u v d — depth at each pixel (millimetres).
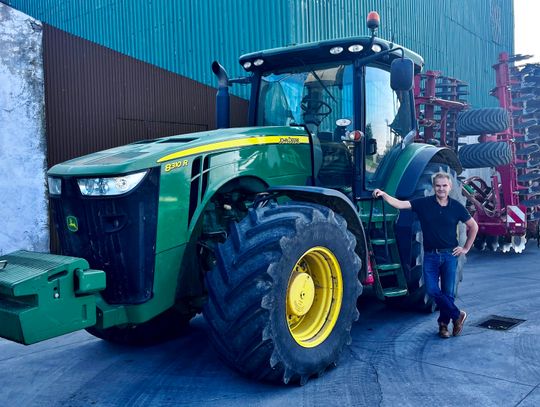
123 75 7875
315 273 3660
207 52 10742
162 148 3514
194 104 8891
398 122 5051
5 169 6508
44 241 6820
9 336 2887
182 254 3521
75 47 7293
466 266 7746
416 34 13008
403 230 4629
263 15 9758
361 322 4863
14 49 6531
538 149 8922
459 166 6043
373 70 4684
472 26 15789
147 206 3309
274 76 4844
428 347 4133
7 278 2881
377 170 4730
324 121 4547
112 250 3320
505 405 3078
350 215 3912
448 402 3135
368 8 11258
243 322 3123
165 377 3691
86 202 3344
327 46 4359
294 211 3467
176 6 11281
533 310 5133
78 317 3027
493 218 8906
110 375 3768
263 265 3145
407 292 4680
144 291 3350
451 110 9148
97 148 7586
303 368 3352
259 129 4086
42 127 6797
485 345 4129
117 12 12703
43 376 3793
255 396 3293
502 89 8938
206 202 3621
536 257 8555
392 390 3330
